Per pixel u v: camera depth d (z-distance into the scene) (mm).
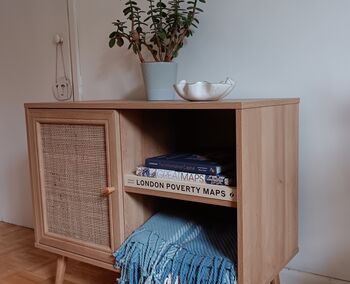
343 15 1073
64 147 1164
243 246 858
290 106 1079
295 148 1129
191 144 1348
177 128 1290
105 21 1534
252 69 1227
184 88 1020
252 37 1216
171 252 959
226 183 905
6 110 1970
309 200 1186
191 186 949
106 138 1064
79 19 1610
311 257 1205
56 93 1741
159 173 1013
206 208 1224
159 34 1239
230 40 1254
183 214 1169
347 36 1073
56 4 1678
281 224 1057
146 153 1149
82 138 1118
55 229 1231
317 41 1117
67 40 1667
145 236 1034
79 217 1162
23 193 1988
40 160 1226
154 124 1183
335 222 1153
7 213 2082
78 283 1420
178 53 1352
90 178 1119
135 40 1256
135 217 1110
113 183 1065
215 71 1292
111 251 1091
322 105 1132
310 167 1172
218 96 997
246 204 863
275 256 1026
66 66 1688
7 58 1913
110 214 1082
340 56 1090
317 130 1148
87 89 1633
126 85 1512
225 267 878
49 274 1505
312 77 1137
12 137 1976
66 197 1185
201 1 1242
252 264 901
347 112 1099
